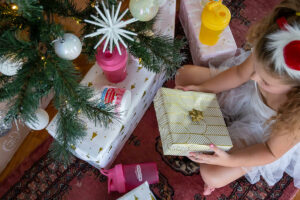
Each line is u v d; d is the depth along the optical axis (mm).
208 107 860
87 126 852
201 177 1119
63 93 550
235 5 1412
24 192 1080
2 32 518
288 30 534
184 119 815
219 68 1087
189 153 863
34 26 529
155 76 992
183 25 1340
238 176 962
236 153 854
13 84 506
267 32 598
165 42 676
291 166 1054
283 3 594
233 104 1045
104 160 936
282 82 608
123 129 935
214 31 986
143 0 567
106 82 927
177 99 848
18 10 458
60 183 1094
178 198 1084
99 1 624
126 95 796
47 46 548
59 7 588
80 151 829
